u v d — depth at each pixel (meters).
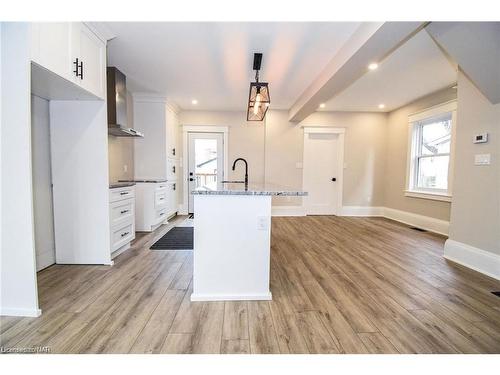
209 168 5.98
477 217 2.75
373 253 3.28
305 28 2.52
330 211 6.18
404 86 4.21
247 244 2.09
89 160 2.70
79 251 2.78
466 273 2.65
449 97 4.28
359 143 6.00
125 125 3.69
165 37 2.71
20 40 1.72
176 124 5.68
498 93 2.46
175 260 2.96
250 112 3.51
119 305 1.98
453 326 1.75
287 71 3.59
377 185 6.07
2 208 1.79
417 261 2.99
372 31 2.20
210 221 2.07
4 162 1.77
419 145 5.12
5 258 1.80
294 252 3.30
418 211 4.93
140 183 4.28
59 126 2.67
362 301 2.07
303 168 6.00
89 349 1.49
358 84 4.13
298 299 2.11
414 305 2.02
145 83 4.16
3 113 1.75
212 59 3.24
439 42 2.31
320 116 5.94
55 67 1.97
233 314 1.87
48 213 2.70
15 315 1.81
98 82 2.55
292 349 1.51
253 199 2.07
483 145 2.70
